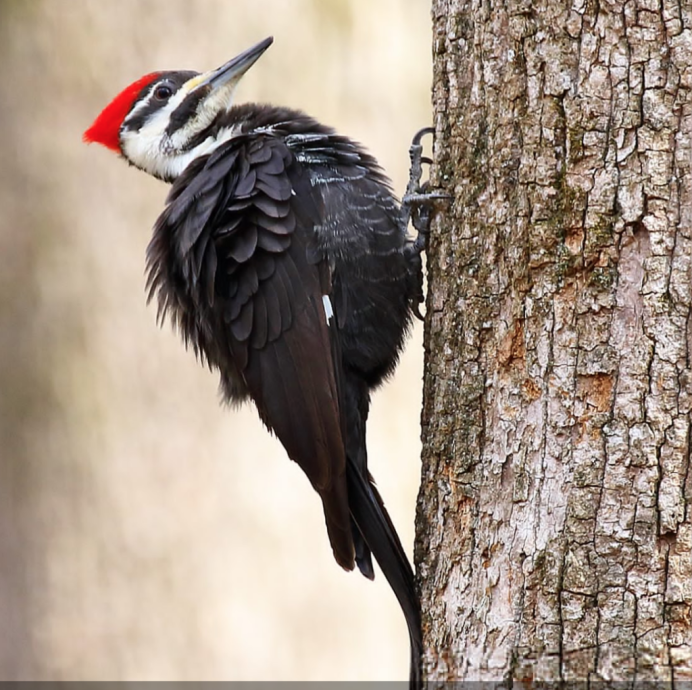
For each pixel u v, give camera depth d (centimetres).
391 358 1013
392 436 1534
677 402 723
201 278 971
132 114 1197
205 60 1517
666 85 727
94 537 1494
